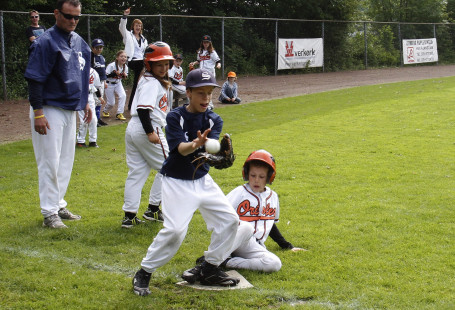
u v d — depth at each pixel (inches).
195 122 147.6
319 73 1006.4
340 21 1027.3
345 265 167.9
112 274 162.1
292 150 349.4
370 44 1140.5
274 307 141.3
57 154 204.7
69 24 201.8
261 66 984.9
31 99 195.0
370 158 324.2
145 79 197.0
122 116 480.1
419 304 141.3
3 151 356.2
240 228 159.0
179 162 145.4
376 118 465.4
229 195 173.0
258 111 522.6
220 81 845.2
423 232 198.5
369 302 142.6
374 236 194.4
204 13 1030.4
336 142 374.3
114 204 241.1
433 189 255.9
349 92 662.5
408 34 1194.0
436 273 161.3
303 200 241.8
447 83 730.8
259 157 167.6
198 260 168.9
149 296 146.9
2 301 143.5
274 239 181.0
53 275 161.2
